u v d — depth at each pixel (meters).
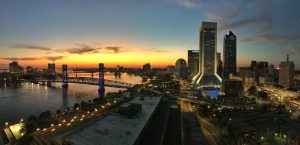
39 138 160.75
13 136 180.75
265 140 158.00
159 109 183.50
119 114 146.38
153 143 113.00
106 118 138.12
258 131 157.88
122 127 122.69
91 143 101.19
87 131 115.31
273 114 199.50
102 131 115.38
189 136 156.75
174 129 142.50
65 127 184.50
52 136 160.25
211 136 173.00
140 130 118.88
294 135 154.62
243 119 179.62
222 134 177.88
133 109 147.00
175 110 187.38
